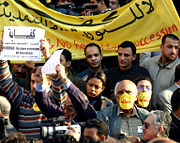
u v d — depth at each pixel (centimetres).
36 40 774
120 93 794
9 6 999
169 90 917
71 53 1018
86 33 1013
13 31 775
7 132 760
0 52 776
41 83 761
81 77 1023
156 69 983
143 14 998
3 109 767
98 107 880
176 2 1225
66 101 806
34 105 817
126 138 578
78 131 698
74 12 1150
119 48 977
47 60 770
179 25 983
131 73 974
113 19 1022
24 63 1049
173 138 782
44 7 1011
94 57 993
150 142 520
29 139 617
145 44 1005
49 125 717
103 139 666
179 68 916
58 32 1014
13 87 821
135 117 800
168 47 959
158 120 704
